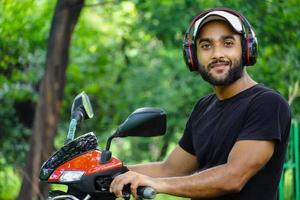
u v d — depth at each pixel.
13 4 9.16
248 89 3.21
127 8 11.65
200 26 3.16
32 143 7.85
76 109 3.17
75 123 3.13
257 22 7.73
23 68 10.44
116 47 13.02
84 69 11.89
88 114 3.18
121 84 12.65
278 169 3.18
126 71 12.83
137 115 2.91
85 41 12.17
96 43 12.64
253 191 3.14
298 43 7.86
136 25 11.60
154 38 12.27
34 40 10.21
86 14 12.27
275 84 7.82
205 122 3.30
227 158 3.17
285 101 3.17
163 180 2.88
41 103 7.90
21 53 10.00
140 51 13.13
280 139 3.10
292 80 7.67
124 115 12.33
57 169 2.88
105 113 12.34
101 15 12.22
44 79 7.92
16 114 10.83
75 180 2.84
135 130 2.92
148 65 13.06
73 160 2.88
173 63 12.41
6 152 10.37
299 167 6.90
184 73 11.98
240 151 3.05
